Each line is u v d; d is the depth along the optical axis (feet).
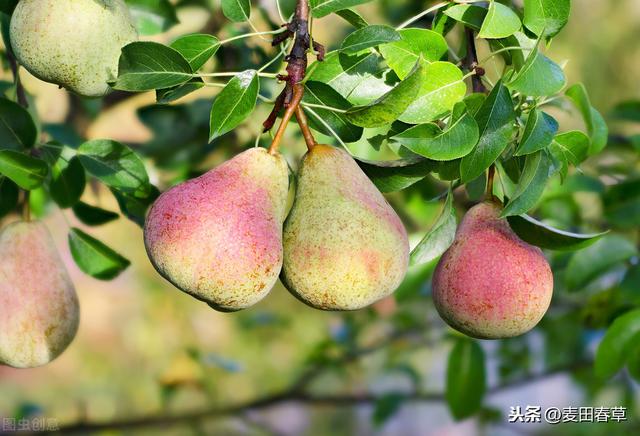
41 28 2.83
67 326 3.08
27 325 3.02
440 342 4.87
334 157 2.69
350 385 6.17
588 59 7.19
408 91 2.60
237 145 3.92
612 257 3.47
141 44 2.66
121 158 3.07
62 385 6.35
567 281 3.48
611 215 3.68
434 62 2.73
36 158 2.94
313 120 2.86
